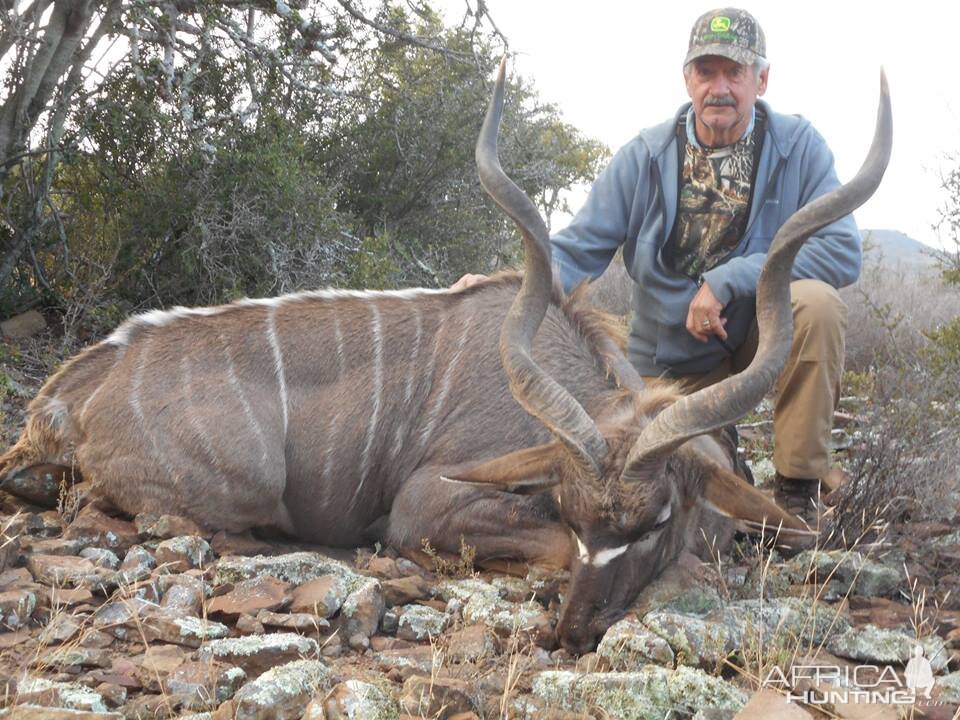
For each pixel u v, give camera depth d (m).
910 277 7.22
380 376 3.08
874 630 2.47
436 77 6.07
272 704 2.06
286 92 5.47
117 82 5.03
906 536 3.07
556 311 3.05
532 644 2.45
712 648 2.34
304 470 3.07
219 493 2.95
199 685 2.15
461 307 3.14
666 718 2.15
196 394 2.99
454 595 2.67
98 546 2.81
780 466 3.14
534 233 2.65
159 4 5.04
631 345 3.45
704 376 3.38
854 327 5.40
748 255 3.23
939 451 3.31
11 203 4.85
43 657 2.23
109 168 4.92
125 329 3.13
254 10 5.53
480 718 2.11
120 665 2.25
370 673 2.24
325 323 3.13
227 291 4.79
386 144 5.91
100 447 2.98
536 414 2.54
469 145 6.05
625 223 3.32
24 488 3.06
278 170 4.89
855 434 3.67
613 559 2.49
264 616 2.42
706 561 2.83
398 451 3.06
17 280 4.86
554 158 6.90
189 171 4.90
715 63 3.13
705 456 2.64
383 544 3.14
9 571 2.57
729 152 3.22
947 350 3.85
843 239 3.13
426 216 6.05
